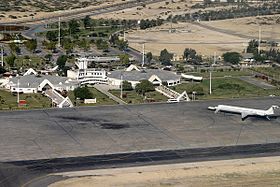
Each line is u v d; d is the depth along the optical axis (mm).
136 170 148000
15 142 170500
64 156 158750
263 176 145000
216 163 154500
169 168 150000
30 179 140750
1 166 149875
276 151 165875
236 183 139875
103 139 174625
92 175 144000
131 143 171250
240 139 177625
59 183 138000
